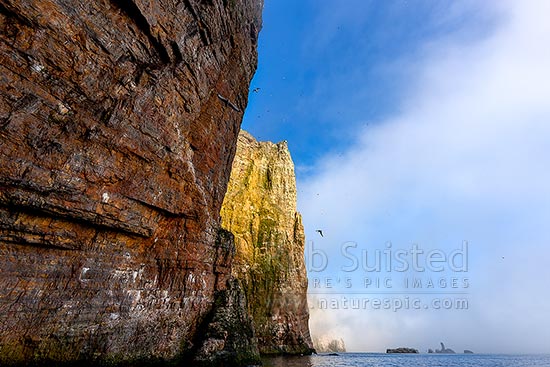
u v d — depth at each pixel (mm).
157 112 19453
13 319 12711
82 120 15156
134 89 17781
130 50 17609
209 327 22047
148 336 18266
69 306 14664
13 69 12664
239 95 31625
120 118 16922
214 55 25688
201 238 23594
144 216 18625
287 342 58156
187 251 22141
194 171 23594
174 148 20953
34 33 13281
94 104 15719
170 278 20766
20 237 13141
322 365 38156
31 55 13188
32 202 13031
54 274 14328
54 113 14008
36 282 13633
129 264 18125
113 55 16609
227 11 27250
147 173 18703
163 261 20453
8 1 12430
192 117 23266
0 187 12273
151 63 19016
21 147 12820
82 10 15023
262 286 60281
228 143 29859
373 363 53500
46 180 13492
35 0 13156
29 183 12875
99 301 16016
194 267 22703
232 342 22312
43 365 13289
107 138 16203
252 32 34312
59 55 14172
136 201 18000
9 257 12922
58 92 14180
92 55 15562
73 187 14547
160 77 19484
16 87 12734
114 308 16703
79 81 14992
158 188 19453
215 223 26422
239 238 63156
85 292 15445
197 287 22859
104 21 16094
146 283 19078
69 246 14930
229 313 23875
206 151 25781
